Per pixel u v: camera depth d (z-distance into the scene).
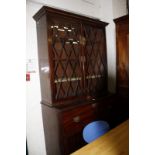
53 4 2.11
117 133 1.06
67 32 1.88
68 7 2.29
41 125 2.11
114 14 2.62
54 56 1.78
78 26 1.96
